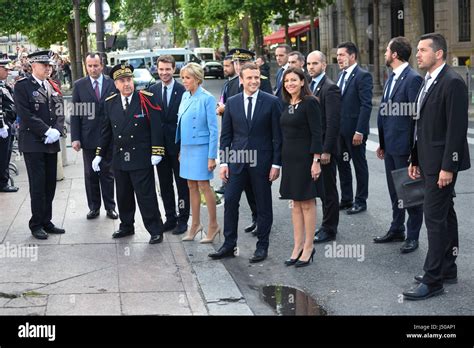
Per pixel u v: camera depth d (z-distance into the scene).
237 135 7.54
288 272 7.22
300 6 38.28
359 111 9.48
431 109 6.25
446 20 31.58
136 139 8.13
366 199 9.93
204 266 7.34
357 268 7.27
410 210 7.71
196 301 6.28
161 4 77.12
